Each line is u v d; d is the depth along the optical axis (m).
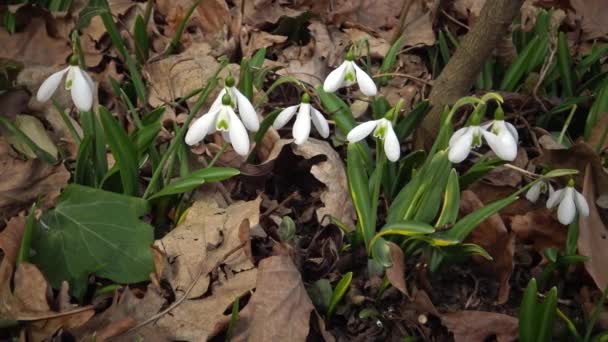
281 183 0.37
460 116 0.41
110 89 0.38
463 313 0.30
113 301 0.28
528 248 0.35
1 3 0.40
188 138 0.26
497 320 0.30
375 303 0.31
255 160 0.36
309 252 0.33
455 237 0.30
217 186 0.33
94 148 0.30
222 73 0.40
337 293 0.29
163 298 0.28
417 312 0.31
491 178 0.38
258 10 0.45
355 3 0.48
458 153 0.27
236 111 0.30
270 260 0.29
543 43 0.44
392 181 0.35
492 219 0.32
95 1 0.38
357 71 0.29
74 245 0.28
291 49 0.44
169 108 0.38
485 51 0.35
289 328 0.28
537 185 0.31
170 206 0.32
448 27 0.48
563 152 0.36
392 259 0.30
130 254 0.28
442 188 0.30
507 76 0.44
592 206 0.34
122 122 0.37
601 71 0.46
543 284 0.34
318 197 0.36
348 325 0.31
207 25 0.44
